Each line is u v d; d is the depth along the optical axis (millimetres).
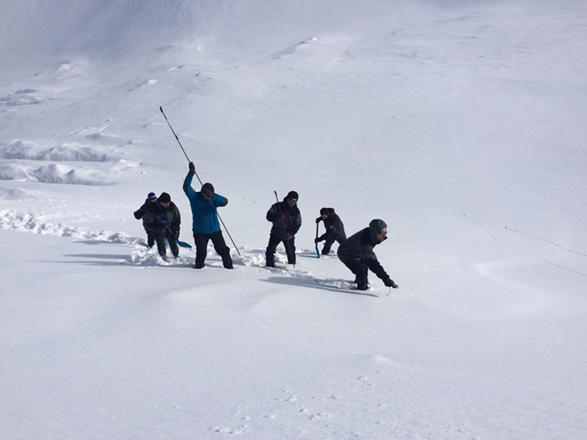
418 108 35125
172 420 3102
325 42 61906
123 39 81812
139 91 49188
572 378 4184
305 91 42062
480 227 15227
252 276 8078
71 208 16625
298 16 79562
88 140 38000
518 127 30188
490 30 56406
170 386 3689
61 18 92188
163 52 72625
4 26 91250
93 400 3424
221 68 54906
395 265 9781
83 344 4613
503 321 6211
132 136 37500
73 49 82500
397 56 51656
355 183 23328
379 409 3305
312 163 27703
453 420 3166
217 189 23281
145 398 3461
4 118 47688
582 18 56969
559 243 13133
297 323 5578
